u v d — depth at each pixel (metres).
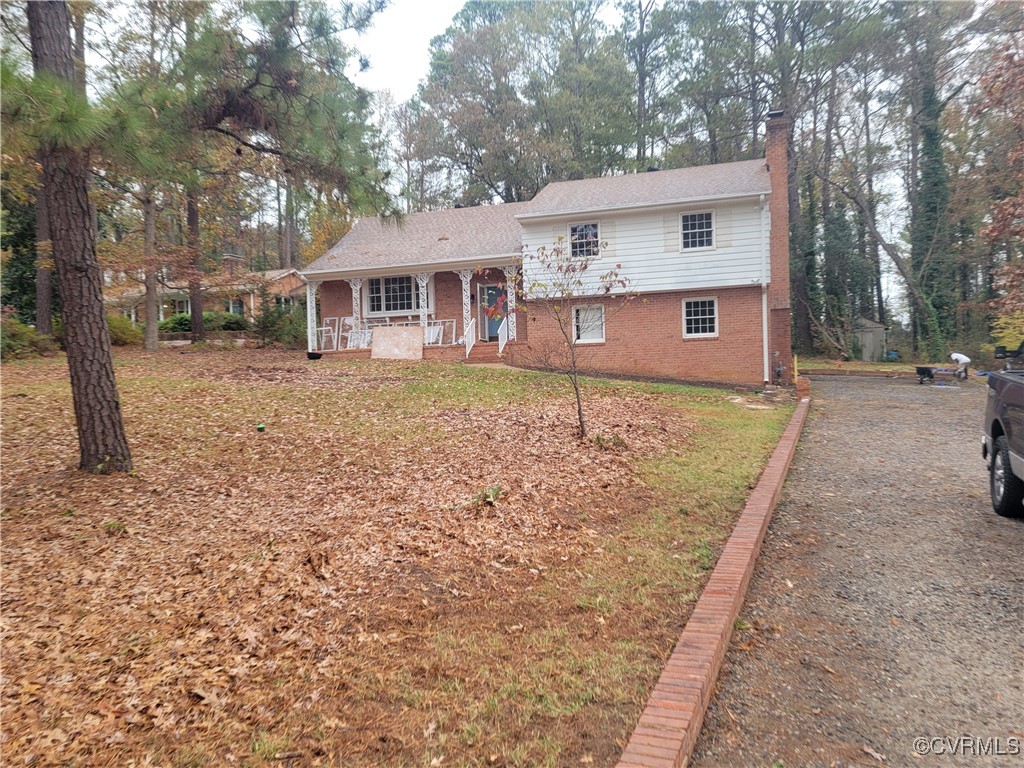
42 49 7.39
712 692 3.68
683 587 4.91
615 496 7.43
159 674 3.95
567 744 3.13
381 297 24.69
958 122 29.88
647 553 5.66
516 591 4.99
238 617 4.69
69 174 7.50
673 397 15.56
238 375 17.09
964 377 21.69
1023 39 19.11
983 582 5.18
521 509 6.90
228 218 31.16
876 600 4.90
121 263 22.09
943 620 4.55
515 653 4.05
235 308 39.00
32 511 6.92
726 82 36.53
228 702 3.64
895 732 3.32
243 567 5.59
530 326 20.45
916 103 31.55
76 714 3.55
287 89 9.19
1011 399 6.65
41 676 3.95
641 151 39.62
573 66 39.69
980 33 28.39
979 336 30.84
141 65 9.91
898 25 29.62
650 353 19.72
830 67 31.52
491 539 6.07
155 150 7.66
